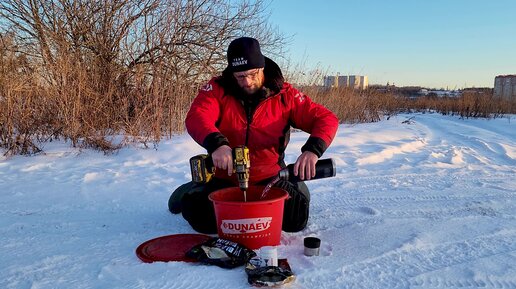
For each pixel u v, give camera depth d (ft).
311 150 8.24
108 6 28.71
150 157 18.72
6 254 8.21
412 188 14.11
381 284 7.02
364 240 9.02
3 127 19.31
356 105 40.93
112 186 13.96
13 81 19.90
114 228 9.89
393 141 26.07
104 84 24.88
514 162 20.10
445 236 9.31
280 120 9.52
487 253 8.35
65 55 22.12
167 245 8.52
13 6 26.71
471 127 40.91
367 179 15.53
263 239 8.14
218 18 31.50
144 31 29.17
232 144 9.55
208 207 9.22
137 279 7.09
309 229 9.79
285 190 8.82
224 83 9.30
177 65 29.48
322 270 7.47
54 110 21.39
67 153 19.10
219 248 7.75
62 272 7.39
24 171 16.06
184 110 26.08
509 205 12.00
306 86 36.94
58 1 27.55
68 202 12.12
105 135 21.62
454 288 6.92
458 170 17.46
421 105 81.46
